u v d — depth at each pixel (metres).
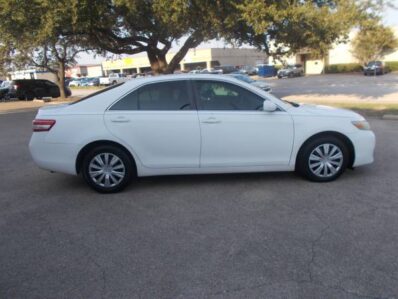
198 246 3.96
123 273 3.51
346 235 4.08
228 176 6.26
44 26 13.91
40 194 5.82
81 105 5.68
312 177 5.80
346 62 57.94
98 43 19.12
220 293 3.15
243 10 13.45
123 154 5.61
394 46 51.75
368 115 13.12
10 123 15.30
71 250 3.98
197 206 5.05
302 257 3.67
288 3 13.73
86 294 3.21
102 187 5.67
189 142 5.60
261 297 3.09
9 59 30.50
